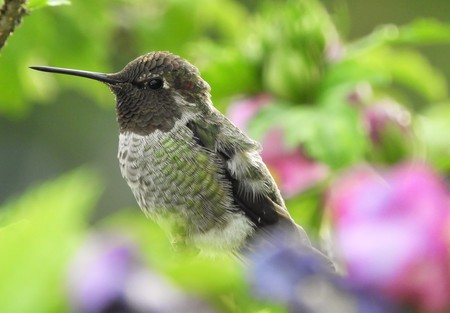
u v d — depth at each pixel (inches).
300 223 60.2
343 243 56.7
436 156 60.9
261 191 60.5
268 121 60.6
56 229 40.0
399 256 55.0
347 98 60.6
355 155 60.1
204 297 43.1
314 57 60.8
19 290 39.8
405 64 62.0
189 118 61.0
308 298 46.1
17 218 41.3
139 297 42.1
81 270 41.2
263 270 45.6
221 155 60.8
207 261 42.9
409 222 56.6
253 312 45.8
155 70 61.1
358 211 56.9
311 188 60.2
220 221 60.7
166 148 60.9
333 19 61.2
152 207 61.1
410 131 60.6
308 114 60.5
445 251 55.6
